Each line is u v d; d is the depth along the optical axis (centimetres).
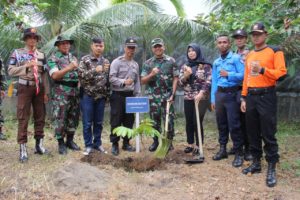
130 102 564
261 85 438
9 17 485
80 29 840
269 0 513
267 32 463
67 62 538
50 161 513
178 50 1037
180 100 1034
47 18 877
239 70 509
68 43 539
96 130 567
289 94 967
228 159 551
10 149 584
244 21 520
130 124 585
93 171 446
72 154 556
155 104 577
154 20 841
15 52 512
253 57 446
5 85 643
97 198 399
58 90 540
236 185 444
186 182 452
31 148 590
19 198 391
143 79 571
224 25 561
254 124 459
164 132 544
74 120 576
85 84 540
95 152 546
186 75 553
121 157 556
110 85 564
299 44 557
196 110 538
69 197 398
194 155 568
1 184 423
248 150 542
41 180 436
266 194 419
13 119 881
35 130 545
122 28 868
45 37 903
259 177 468
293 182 455
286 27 472
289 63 619
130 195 410
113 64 559
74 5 876
